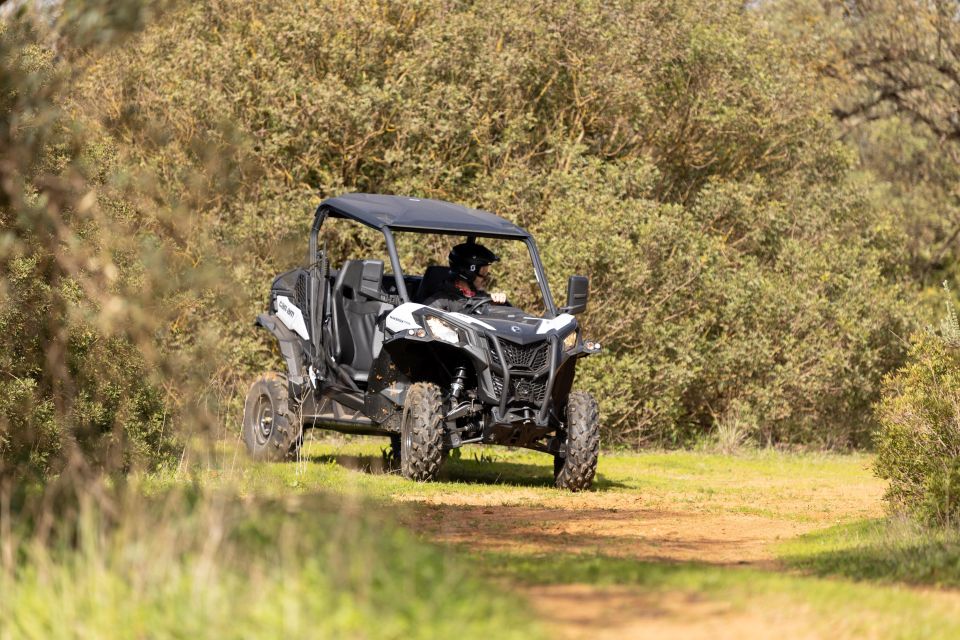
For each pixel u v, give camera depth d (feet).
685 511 88.07
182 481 81.87
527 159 159.63
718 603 42.32
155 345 84.43
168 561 38.32
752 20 195.31
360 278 105.91
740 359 158.40
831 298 170.40
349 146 152.76
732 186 169.07
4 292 79.15
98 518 44.91
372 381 102.22
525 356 97.60
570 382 101.76
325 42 154.20
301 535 42.37
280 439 110.42
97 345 85.61
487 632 34.06
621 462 134.21
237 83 147.13
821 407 167.12
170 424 89.76
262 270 139.74
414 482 96.63
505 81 158.51
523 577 48.08
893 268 192.54
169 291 71.72
